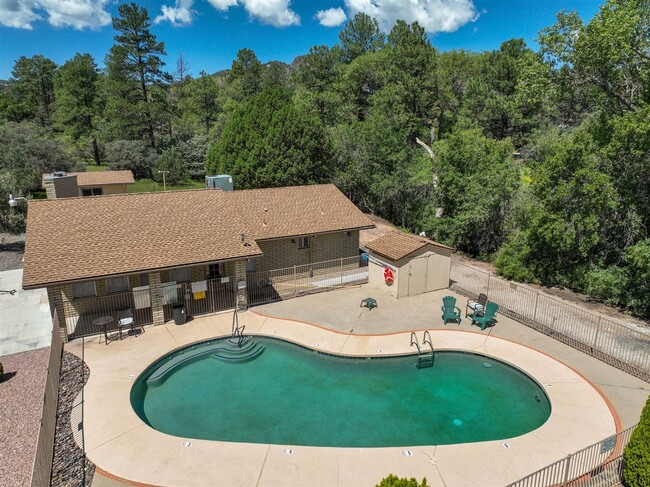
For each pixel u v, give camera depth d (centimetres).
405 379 1427
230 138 3650
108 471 987
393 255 2091
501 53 5056
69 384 1339
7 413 1195
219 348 1627
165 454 1043
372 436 1138
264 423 1192
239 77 8562
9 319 1836
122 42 5788
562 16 2305
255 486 944
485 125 4647
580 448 1066
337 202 2623
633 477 877
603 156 2225
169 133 6328
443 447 1070
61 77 7800
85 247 1688
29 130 4731
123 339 1642
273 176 3519
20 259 2761
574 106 4116
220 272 2081
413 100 4631
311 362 1537
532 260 2511
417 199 3800
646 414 880
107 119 6356
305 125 3612
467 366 1514
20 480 946
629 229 2194
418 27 4756
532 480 886
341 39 8100
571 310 1955
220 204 2116
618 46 2138
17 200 2730
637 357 1506
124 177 4078
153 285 1717
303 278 2397
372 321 1839
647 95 2247
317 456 1037
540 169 2359
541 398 1324
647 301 1955
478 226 3022
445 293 2184
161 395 1333
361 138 4012
